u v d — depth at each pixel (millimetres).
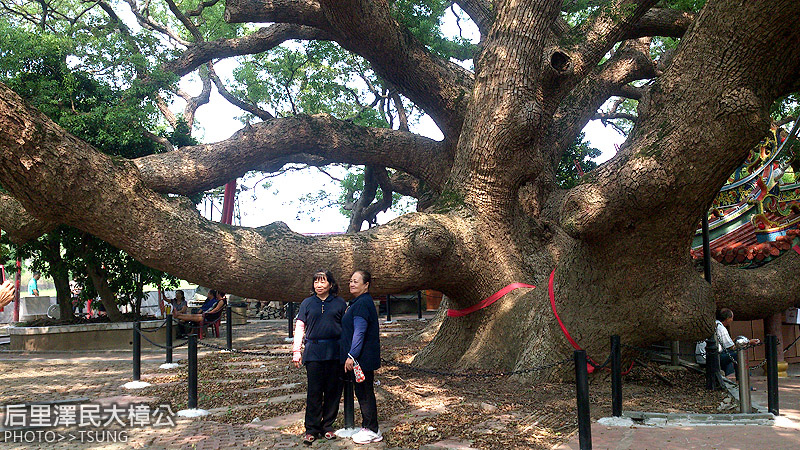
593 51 11500
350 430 6184
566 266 8742
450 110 12477
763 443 5641
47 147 6879
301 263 8312
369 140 13125
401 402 7551
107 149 13719
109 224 7520
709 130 7020
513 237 10078
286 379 9398
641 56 14578
